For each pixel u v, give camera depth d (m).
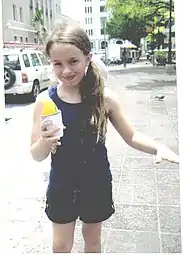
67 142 1.06
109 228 1.77
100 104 1.06
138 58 16.98
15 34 9.56
